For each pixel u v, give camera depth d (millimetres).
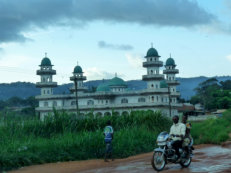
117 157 19734
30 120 25500
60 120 25531
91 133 22094
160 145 13508
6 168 16125
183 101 173000
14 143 19562
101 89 118562
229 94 141625
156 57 107875
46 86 120625
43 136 23719
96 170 14789
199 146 24000
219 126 31141
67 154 18812
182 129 13820
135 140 22891
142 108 101500
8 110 25578
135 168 14516
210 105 134875
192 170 13070
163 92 104750
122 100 112062
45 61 121688
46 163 17781
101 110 105875
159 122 29188
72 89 125438
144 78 106062
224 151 19328
